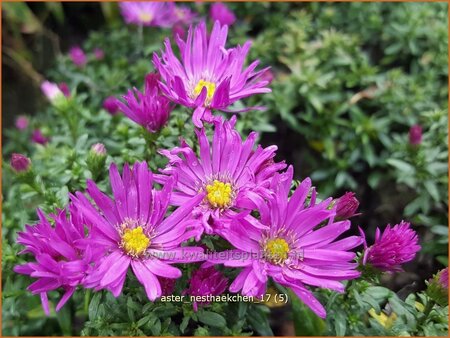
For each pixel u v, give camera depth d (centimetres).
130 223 14
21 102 33
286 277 13
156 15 29
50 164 22
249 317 17
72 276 12
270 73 27
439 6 30
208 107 15
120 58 31
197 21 30
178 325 17
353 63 27
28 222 20
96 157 18
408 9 29
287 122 28
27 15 33
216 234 14
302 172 27
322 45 28
